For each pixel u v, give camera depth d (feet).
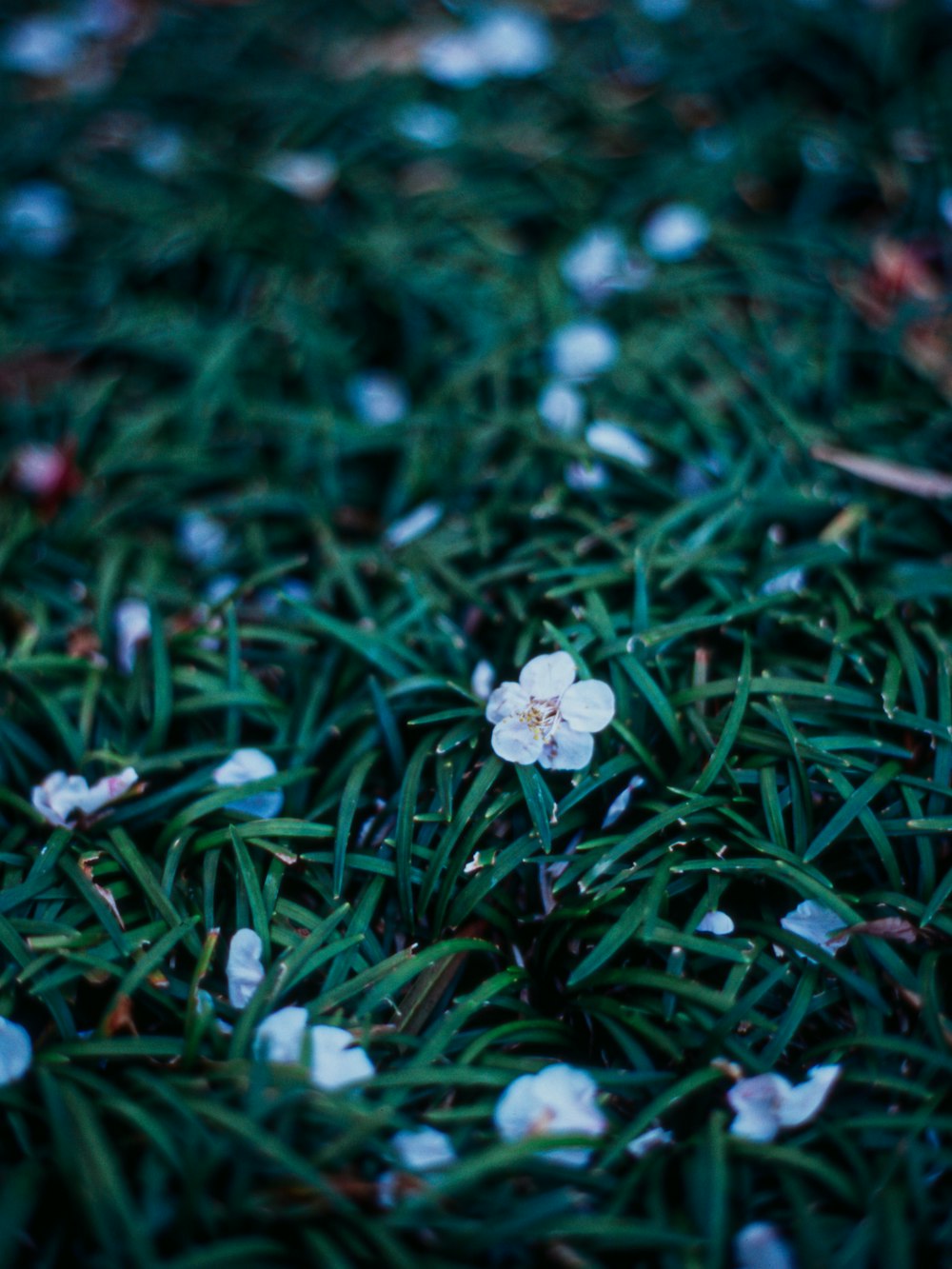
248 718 1.11
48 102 1.61
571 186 1.48
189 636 1.14
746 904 1.02
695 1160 0.91
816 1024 1.00
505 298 1.39
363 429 1.31
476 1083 0.94
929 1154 0.91
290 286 1.41
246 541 1.25
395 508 1.26
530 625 1.10
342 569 1.19
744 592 1.13
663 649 1.10
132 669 1.13
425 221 1.45
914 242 1.39
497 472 1.25
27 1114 0.94
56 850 1.02
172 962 1.00
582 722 1.01
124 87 1.63
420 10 1.70
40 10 1.72
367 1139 0.90
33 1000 0.99
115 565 1.22
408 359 1.38
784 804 1.04
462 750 1.06
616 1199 0.90
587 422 1.25
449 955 1.01
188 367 1.37
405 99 1.55
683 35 1.63
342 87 1.56
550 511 1.19
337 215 1.47
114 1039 0.95
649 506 1.22
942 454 1.25
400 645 1.11
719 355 1.32
